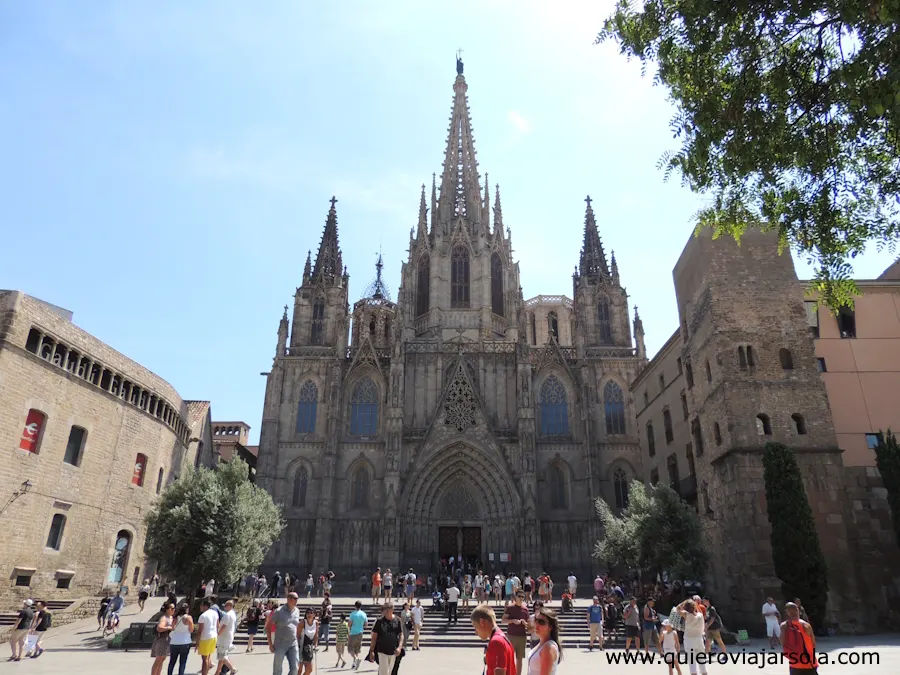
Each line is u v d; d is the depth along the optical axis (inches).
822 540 1405.0
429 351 3105.3
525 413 2824.8
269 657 1176.8
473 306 3462.1
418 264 3654.0
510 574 2568.9
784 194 699.4
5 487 1547.7
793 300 1630.2
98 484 1895.9
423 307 3538.4
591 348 3186.5
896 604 1364.4
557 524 2738.7
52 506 1701.5
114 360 1991.9
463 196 3941.9
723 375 1569.9
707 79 663.8
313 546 2738.7
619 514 2783.0
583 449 2861.7
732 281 1654.8
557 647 386.3
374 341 4065.0
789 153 647.8
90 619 1637.6
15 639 1111.0
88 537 1840.6
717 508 1606.8
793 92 634.8
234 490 1632.6
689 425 1991.9
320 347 3221.0
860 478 1462.8
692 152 680.4
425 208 3782.0
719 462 1588.3
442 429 2827.3
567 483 2832.2
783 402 1536.7
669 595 1647.4
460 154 4072.3
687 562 1529.3
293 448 2940.5
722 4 605.6
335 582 2642.7
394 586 2401.6
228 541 1492.4
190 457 2714.1
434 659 1178.0
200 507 1507.1
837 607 1349.7
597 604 1309.1
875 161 653.9
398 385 2888.8
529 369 2910.9
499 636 380.5
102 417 1932.8
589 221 3619.6
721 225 773.3
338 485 2837.1
